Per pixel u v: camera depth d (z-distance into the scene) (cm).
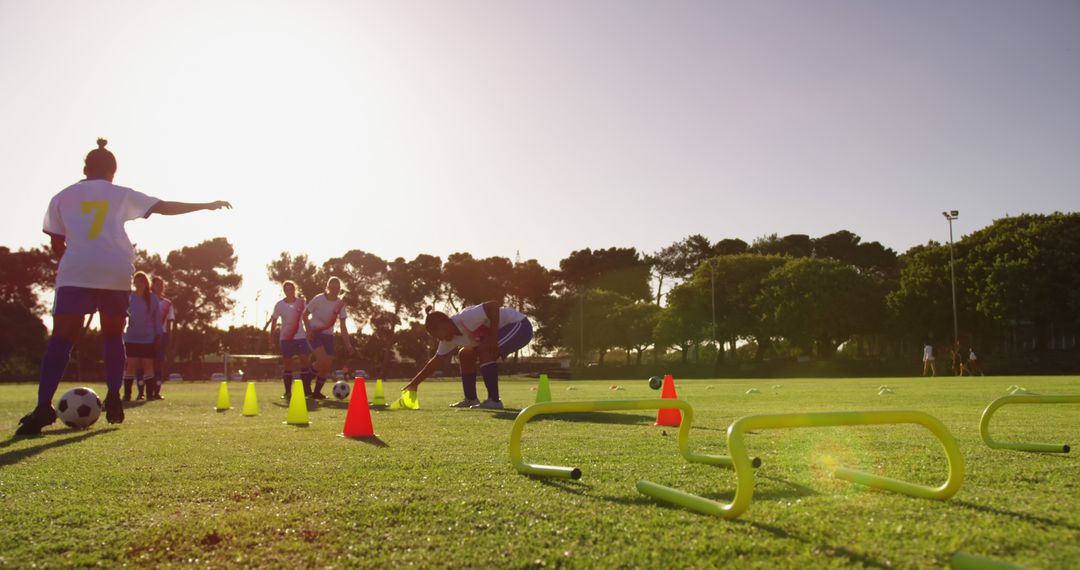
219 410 981
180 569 207
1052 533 228
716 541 222
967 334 5359
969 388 1727
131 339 1219
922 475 351
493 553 216
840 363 5484
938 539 222
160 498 307
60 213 626
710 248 8938
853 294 5569
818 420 256
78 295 620
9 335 5331
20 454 460
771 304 5719
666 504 282
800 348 5938
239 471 380
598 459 420
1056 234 4788
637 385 2584
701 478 346
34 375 5262
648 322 6719
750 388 1881
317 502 294
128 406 1084
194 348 6844
